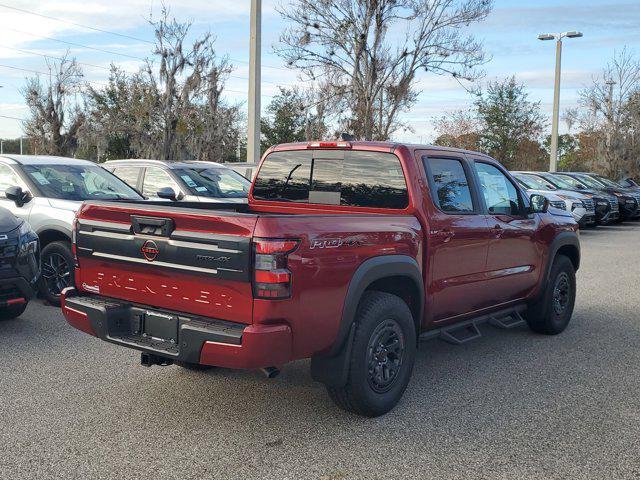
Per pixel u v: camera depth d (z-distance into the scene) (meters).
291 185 5.67
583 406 4.83
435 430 4.35
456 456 3.96
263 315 3.75
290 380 5.32
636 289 9.70
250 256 3.72
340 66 20.16
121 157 31.73
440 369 5.72
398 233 4.60
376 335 4.43
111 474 3.65
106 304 4.44
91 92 27.00
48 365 5.52
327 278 4.01
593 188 22.16
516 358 6.09
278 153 5.77
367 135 19.66
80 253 4.64
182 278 4.05
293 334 3.89
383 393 4.55
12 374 5.29
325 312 4.03
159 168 10.27
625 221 24.19
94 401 4.75
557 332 6.99
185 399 4.84
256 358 3.77
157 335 4.23
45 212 7.62
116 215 4.38
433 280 5.06
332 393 4.45
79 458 3.84
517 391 5.15
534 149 33.22
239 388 5.10
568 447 4.11
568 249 7.19
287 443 4.11
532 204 6.40
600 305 8.54
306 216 3.96
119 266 4.41
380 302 4.45
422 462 3.87
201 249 3.89
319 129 23.06
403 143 5.14
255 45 14.28
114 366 5.54
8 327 6.69
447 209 5.25
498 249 5.84
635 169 37.44
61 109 30.91
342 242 4.11
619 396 5.06
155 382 5.18
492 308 6.06
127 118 25.56
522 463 3.88
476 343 6.62
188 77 23.53
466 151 5.70
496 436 4.26
